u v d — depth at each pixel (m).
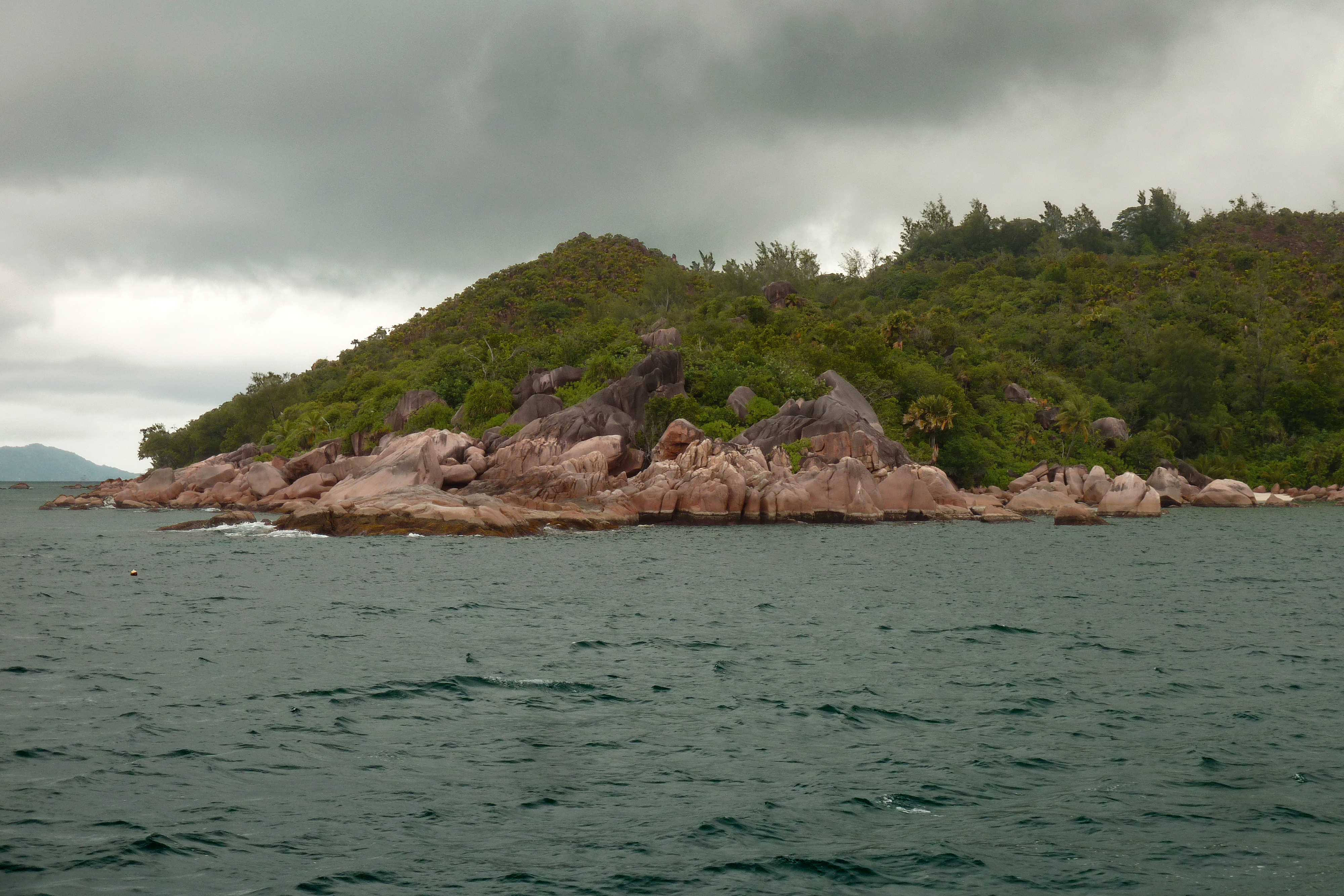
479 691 19.92
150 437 180.12
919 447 111.38
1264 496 111.69
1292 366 151.50
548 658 23.66
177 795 13.63
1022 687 20.61
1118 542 62.19
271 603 33.38
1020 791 14.03
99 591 36.47
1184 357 146.88
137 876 10.99
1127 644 26.03
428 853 11.74
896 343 142.25
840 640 26.50
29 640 25.92
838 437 85.44
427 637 26.66
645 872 11.27
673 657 23.94
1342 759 15.55
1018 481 108.19
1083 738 16.72
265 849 11.83
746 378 110.75
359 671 21.84
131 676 21.25
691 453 79.62
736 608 32.78
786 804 13.47
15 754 15.35
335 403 142.00
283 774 14.58
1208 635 27.47
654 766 15.08
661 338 124.69
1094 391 152.50
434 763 15.16
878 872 11.32
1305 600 35.12
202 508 99.88
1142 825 12.73
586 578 41.31
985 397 133.25
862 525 76.00
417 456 73.94
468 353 134.50
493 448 90.94
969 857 11.77
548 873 11.23
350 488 73.25
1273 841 12.22
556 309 185.88
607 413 90.75
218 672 21.78
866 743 16.34
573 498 75.38
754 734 16.88
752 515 76.00
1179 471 123.44
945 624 29.47
